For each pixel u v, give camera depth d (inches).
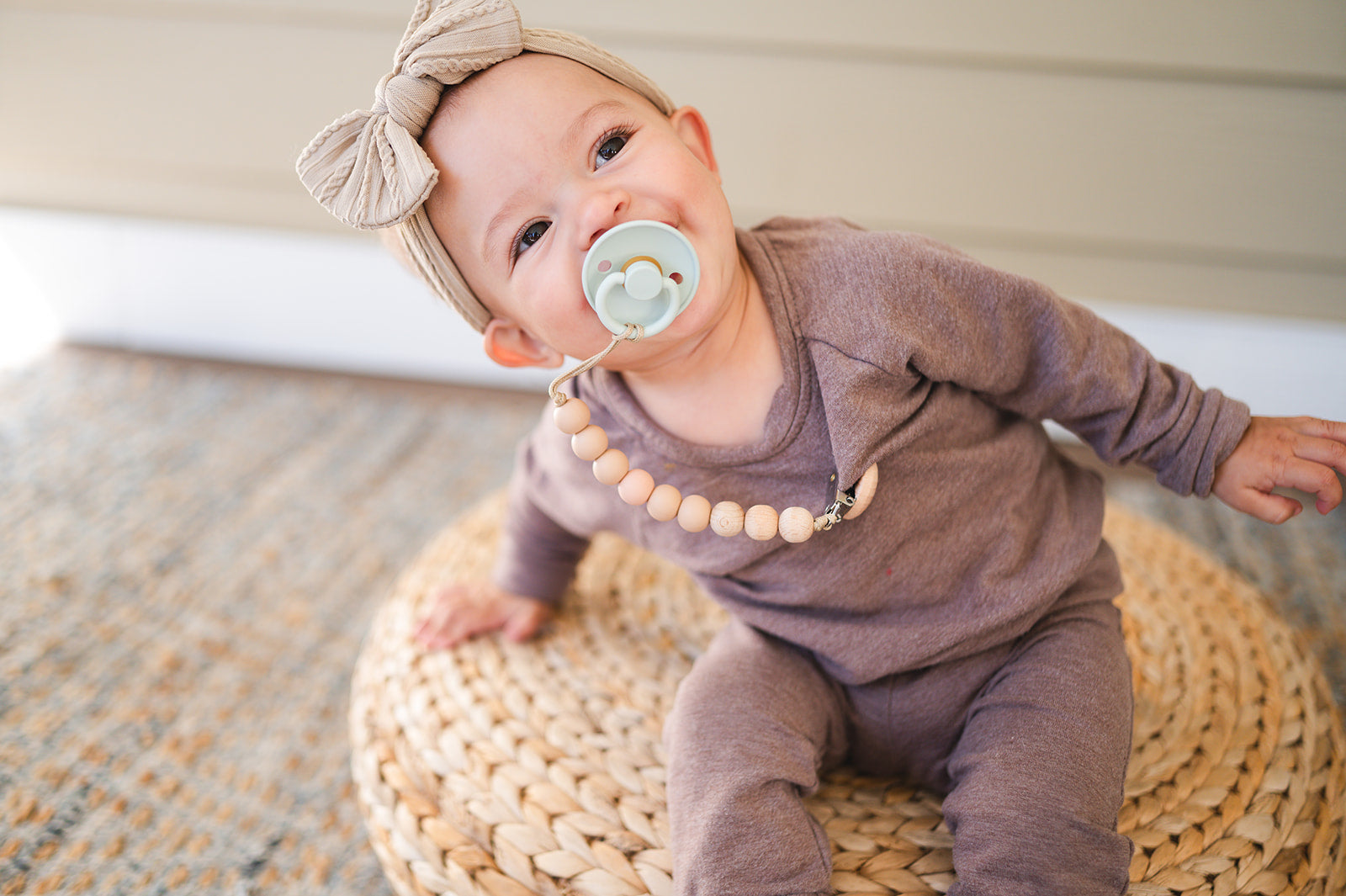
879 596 28.9
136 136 58.3
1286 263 48.7
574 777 31.3
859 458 26.3
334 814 38.7
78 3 54.0
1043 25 45.5
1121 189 48.7
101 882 35.7
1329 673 42.6
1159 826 28.8
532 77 24.7
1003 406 30.4
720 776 26.6
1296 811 29.3
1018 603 28.5
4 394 65.3
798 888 25.3
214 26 53.6
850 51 48.2
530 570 37.7
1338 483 28.2
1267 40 43.4
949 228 51.8
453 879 29.6
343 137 25.3
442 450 60.7
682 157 24.9
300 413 64.2
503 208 24.7
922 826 29.5
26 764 40.1
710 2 48.1
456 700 34.6
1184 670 34.9
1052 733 26.8
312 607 49.1
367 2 51.3
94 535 53.2
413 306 65.7
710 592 31.6
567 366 62.1
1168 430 29.0
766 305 27.9
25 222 66.2
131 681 44.5
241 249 65.4
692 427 28.3
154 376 68.1
